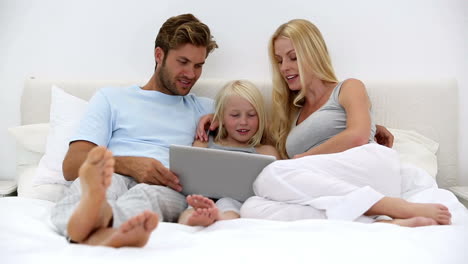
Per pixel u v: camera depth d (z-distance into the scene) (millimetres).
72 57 2145
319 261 825
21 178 1797
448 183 2006
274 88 1896
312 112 1820
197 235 993
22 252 903
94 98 1759
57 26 2139
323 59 1779
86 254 880
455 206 1301
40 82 2070
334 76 1806
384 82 2027
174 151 1378
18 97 2148
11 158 2160
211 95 2064
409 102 2010
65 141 1796
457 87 2018
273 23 2111
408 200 1376
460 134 2088
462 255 900
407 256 857
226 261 819
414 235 984
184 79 1794
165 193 1384
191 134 1817
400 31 2092
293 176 1296
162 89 1846
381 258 844
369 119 1585
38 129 1927
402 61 2102
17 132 1910
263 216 1281
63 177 1708
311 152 1545
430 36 2084
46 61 2145
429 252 889
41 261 836
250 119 1764
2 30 2139
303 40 1763
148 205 1285
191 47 1753
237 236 967
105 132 1693
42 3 2127
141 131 1734
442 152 2006
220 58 2139
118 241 930
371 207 1226
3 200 1349
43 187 1654
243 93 1753
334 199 1225
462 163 2088
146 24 2135
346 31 2102
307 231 1015
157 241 964
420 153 1834
